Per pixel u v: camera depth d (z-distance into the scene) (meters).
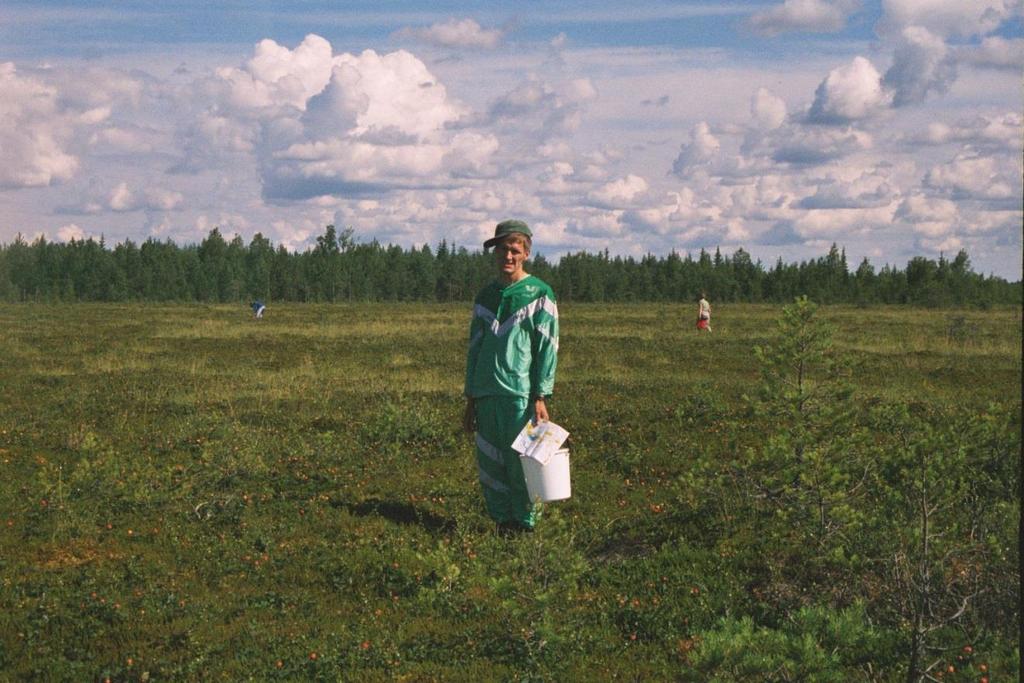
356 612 6.58
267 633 6.11
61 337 32.56
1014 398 15.96
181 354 25.66
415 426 12.61
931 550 6.06
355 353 26.12
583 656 5.79
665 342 29.58
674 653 5.83
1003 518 6.70
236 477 10.03
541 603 5.91
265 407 15.38
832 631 4.76
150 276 124.44
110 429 13.38
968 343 28.25
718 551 7.52
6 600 6.70
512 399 8.25
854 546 6.75
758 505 8.10
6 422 13.68
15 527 8.51
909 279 105.50
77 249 135.25
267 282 129.38
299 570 7.45
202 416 13.64
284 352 26.42
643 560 7.46
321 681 5.49
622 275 142.62
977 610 5.91
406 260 141.12
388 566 7.34
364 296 132.50
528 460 7.99
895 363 22.53
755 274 134.75
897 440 8.20
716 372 20.92
